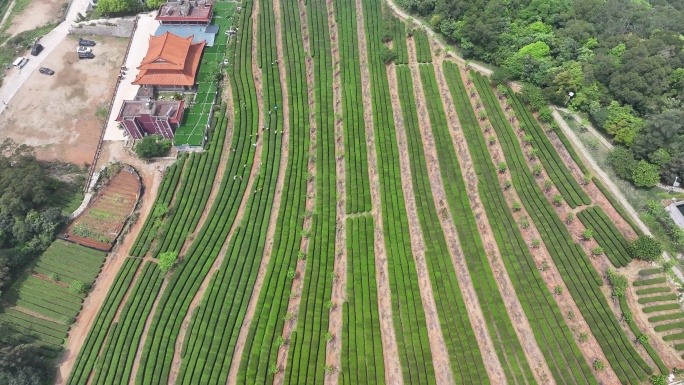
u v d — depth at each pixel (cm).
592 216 7675
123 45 12075
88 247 8456
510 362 6562
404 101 9994
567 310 6931
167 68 10394
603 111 8550
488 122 9306
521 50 9862
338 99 10406
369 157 9344
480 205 8238
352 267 7769
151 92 10469
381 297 7388
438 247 7800
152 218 8738
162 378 6812
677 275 6994
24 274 8094
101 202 9069
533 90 9269
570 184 8162
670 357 6356
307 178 9144
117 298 7700
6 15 13025
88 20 12481
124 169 9512
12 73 11419
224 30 12050
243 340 7156
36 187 8506
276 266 7856
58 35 12256
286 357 6875
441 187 8606
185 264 8000
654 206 7488
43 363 7038
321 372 6675
